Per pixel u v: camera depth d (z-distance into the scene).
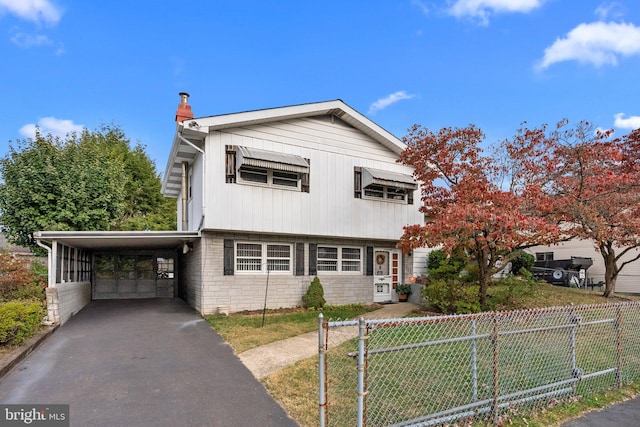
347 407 4.29
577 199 9.79
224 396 4.76
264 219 11.09
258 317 10.05
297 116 11.70
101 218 14.76
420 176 11.22
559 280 17.41
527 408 4.29
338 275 12.80
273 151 11.38
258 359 6.22
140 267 15.63
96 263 15.04
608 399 4.76
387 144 13.44
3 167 13.58
